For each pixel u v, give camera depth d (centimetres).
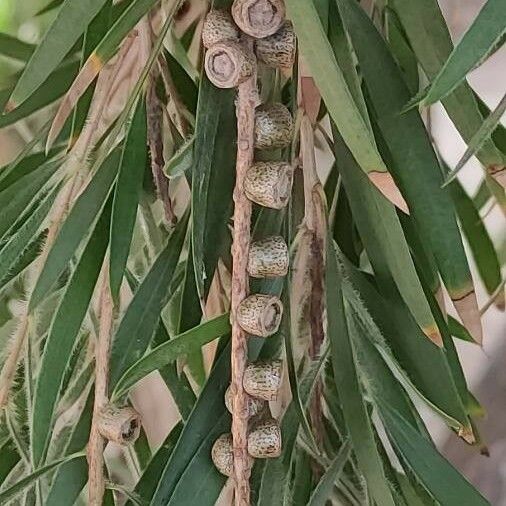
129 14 11
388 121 12
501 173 12
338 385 12
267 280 12
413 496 13
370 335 13
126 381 11
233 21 11
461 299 12
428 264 13
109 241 12
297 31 9
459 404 12
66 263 12
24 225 13
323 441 14
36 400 12
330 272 12
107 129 14
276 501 12
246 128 11
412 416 13
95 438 12
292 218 13
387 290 12
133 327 13
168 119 14
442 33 12
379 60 12
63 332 12
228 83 11
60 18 11
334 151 12
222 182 12
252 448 11
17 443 14
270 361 11
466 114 12
